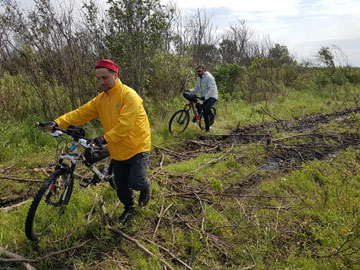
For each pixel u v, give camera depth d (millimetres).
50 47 6422
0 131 5855
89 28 6551
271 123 8945
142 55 7062
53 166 5035
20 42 6285
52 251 2980
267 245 3158
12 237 3082
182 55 8570
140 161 3135
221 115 9477
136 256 2965
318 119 9508
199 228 3438
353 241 3109
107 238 3162
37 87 6723
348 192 4188
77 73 6598
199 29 11984
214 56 13914
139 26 6820
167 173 4695
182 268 2863
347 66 17594
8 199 3990
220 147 6262
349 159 5535
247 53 16094
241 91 12562
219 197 4016
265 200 4109
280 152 6160
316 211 3719
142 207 3689
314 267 2809
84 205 3684
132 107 2881
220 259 3033
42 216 3352
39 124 3047
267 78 14922
